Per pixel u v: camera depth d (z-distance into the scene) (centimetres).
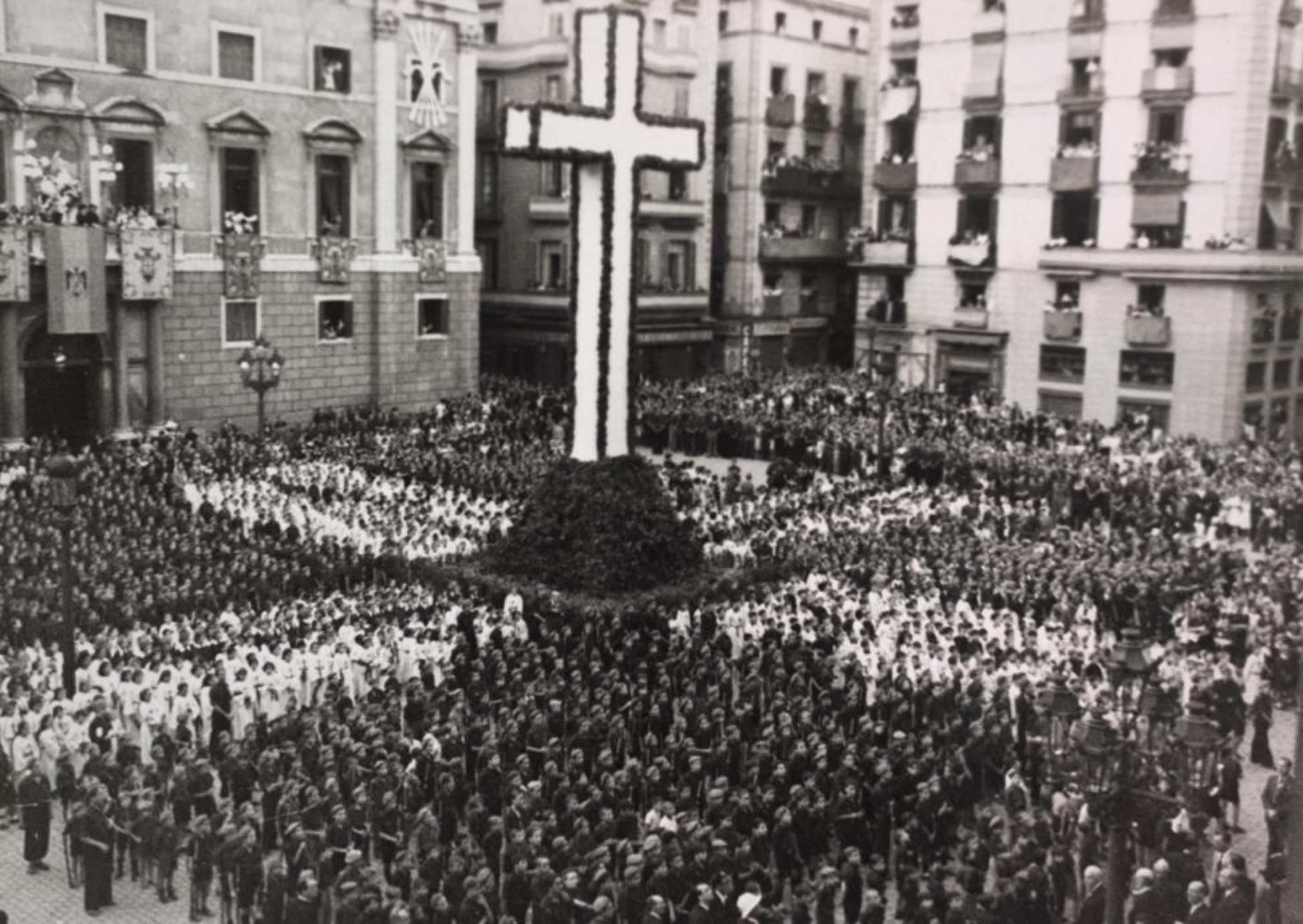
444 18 5384
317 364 5169
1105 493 4181
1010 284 5838
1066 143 5628
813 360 7238
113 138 4462
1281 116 5219
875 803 1994
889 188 6234
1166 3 5241
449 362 5644
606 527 3080
